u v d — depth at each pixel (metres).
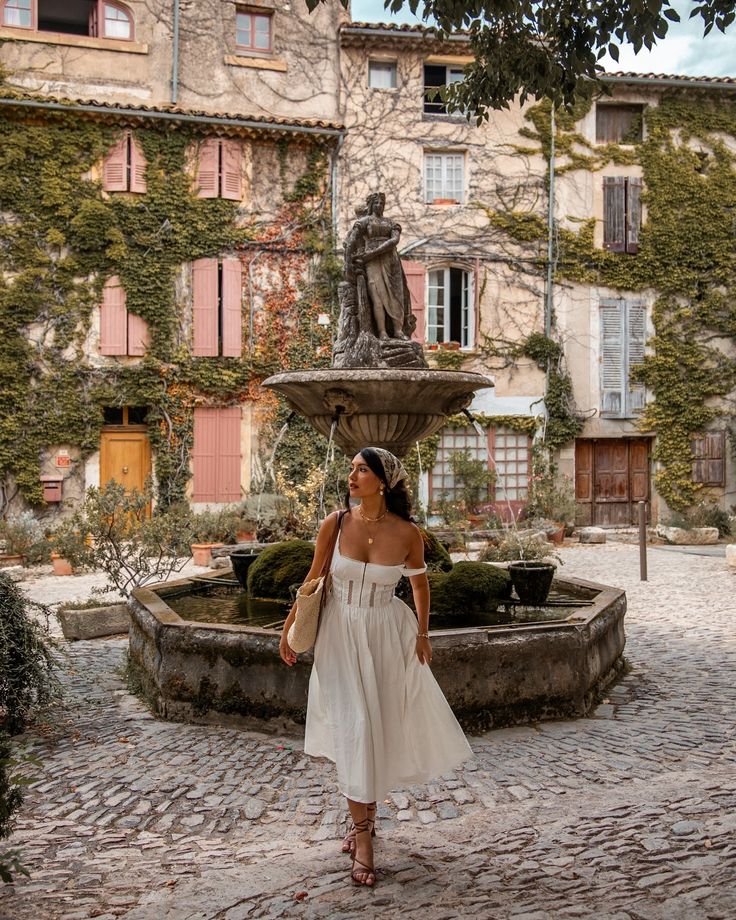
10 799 2.98
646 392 21.17
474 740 5.01
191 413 18.86
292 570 7.29
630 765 4.55
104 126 18.22
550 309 20.62
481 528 18.59
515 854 3.22
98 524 8.96
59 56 18.23
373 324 7.61
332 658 3.24
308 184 19.38
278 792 4.25
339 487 16.78
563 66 6.00
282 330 19.31
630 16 5.62
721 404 21.45
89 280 18.23
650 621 9.17
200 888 3.06
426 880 3.02
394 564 3.27
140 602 6.57
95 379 18.23
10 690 5.25
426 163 20.31
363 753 3.08
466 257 20.22
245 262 19.11
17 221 17.80
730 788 3.94
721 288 21.39
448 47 19.81
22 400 17.77
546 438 20.52
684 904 2.65
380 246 7.45
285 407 19.22
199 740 5.08
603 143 21.09
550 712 5.42
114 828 3.85
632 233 20.92
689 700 5.87
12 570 13.71
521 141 20.56
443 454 20.12
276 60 19.50
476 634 5.21
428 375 6.36
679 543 18.75
